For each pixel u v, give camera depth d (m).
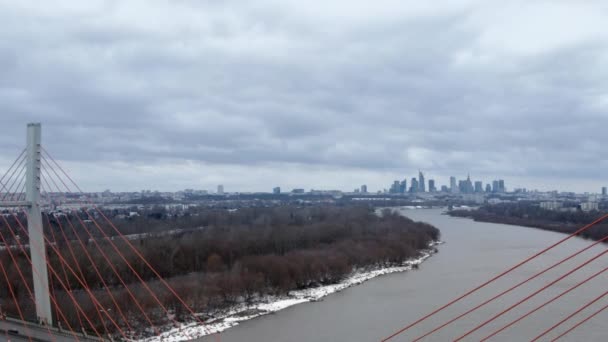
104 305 59.12
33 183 42.16
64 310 55.59
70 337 41.41
